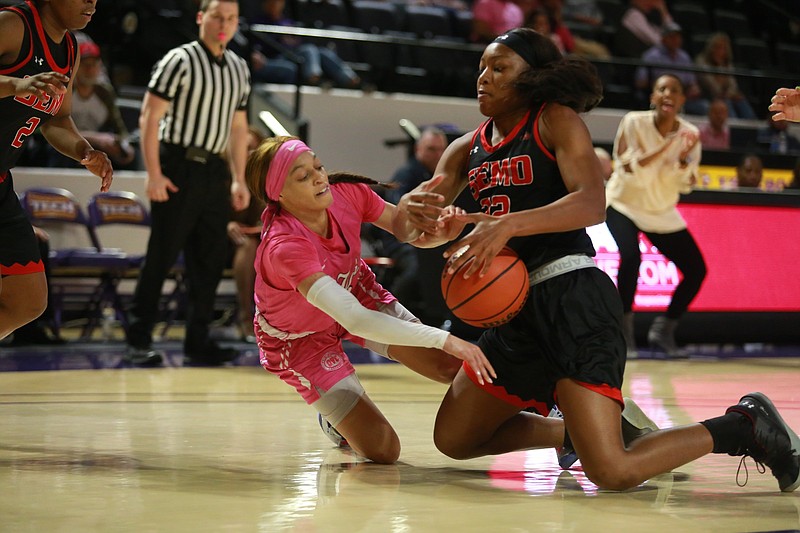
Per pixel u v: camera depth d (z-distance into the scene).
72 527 3.31
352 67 16.12
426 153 11.95
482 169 4.43
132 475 4.29
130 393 7.29
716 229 12.62
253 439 5.34
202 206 9.17
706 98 17.77
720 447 4.07
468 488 4.11
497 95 4.31
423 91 16.41
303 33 13.70
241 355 10.40
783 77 16.66
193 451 4.94
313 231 4.63
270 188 4.52
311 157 4.49
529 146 4.25
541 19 16.39
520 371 4.36
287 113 13.13
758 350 12.38
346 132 15.02
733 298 12.62
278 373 4.95
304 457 4.83
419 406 6.78
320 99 14.86
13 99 4.77
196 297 9.52
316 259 4.38
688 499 3.92
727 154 14.54
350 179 4.85
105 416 6.12
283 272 4.36
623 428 4.29
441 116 15.49
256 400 7.01
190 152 8.97
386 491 4.02
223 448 5.04
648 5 18.89
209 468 4.48
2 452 4.84
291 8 16.67
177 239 9.17
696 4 21.31
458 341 4.00
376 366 9.65
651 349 11.87
